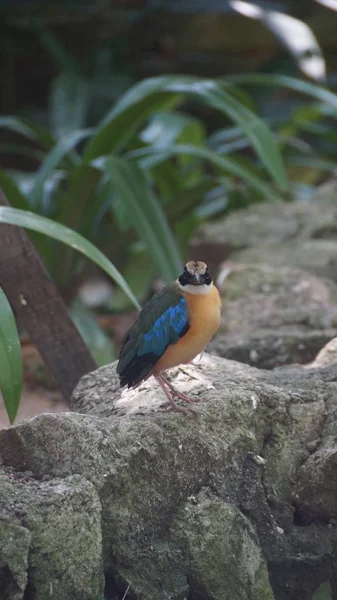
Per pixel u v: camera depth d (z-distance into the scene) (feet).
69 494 17.90
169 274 36.76
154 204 38.58
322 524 21.26
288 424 21.72
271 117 79.92
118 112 40.09
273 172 41.78
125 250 54.39
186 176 55.52
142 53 89.10
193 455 20.13
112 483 18.85
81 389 24.49
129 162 39.37
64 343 29.91
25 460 19.62
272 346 31.40
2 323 22.99
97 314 54.19
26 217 26.02
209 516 19.65
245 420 21.01
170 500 19.79
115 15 84.53
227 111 42.22
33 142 81.25
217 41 87.81
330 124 78.23
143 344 20.86
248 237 47.29
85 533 17.90
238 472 20.80
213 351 31.73
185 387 23.12
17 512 17.52
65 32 85.97
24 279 29.09
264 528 20.90
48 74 88.22
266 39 87.20
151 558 19.25
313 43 55.21
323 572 20.95
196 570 19.35
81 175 40.40
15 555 17.08
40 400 37.86
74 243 25.85
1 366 22.52
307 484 21.06
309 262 42.22
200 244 47.75
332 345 27.22
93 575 17.98
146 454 19.39
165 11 83.76
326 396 22.63
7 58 85.20
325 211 49.49
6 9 81.25
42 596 17.47
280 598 21.04
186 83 41.98
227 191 55.72
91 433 19.25
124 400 22.94
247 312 35.24
